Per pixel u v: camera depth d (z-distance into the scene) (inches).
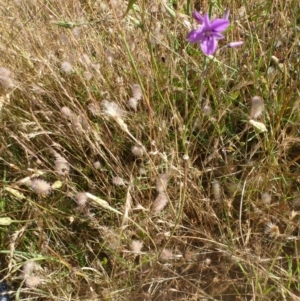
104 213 14.3
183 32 15.2
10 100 15.2
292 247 12.8
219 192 13.0
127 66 15.2
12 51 15.3
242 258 12.1
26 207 13.8
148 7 15.4
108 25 16.0
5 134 15.3
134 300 12.6
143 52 15.0
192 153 14.2
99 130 14.8
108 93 14.8
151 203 13.5
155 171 13.1
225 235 13.5
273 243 12.9
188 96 15.0
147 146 14.7
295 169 14.2
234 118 14.8
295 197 13.1
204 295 12.4
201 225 13.4
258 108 11.7
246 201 13.3
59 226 14.0
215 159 14.2
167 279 12.4
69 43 15.3
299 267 12.0
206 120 14.5
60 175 14.1
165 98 14.6
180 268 13.3
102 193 14.4
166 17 15.9
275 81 14.2
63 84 15.3
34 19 16.3
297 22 15.6
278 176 13.5
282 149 13.2
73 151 14.8
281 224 13.2
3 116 15.1
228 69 15.0
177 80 15.3
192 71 15.3
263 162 13.7
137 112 15.2
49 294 12.9
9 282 13.6
